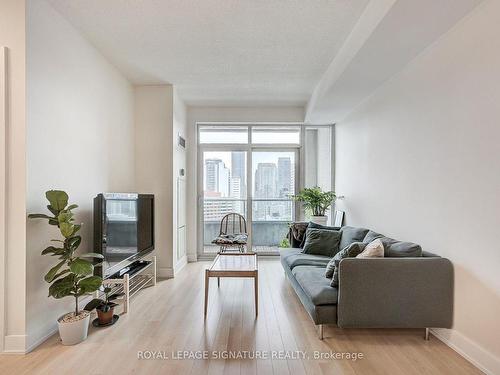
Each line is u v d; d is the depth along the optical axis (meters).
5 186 2.17
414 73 2.82
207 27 2.80
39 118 2.33
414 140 2.83
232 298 3.35
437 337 2.45
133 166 4.21
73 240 2.36
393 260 2.32
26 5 2.19
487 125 1.99
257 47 3.19
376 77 3.26
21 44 2.18
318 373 1.97
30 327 2.23
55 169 2.51
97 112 3.23
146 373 1.96
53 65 2.50
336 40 3.03
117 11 2.56
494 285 1.94
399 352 2.23
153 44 3.13
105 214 2.86
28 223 2.21
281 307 3.09
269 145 5.60
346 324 2.31
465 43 2.16
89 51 3.07
